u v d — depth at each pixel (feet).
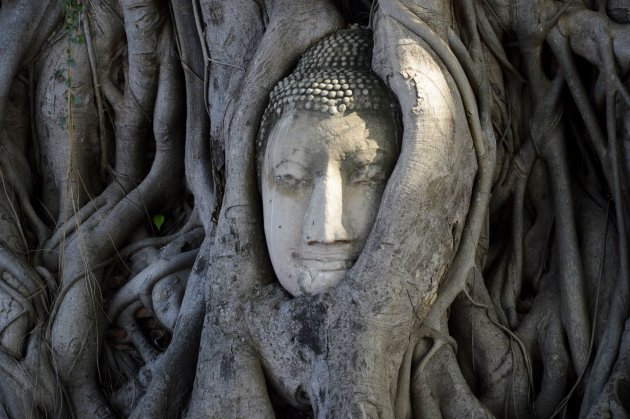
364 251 18.31
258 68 20.40
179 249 23.30
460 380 19.03
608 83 20.20
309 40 20.49
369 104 18.80
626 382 18.56
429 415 18.85
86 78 24.44
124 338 23.17
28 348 21.99
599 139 20.70
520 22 21.17
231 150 20.20
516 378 19.75
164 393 20.44
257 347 19.53
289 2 20.85
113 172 24.73
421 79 18.62
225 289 19.88
